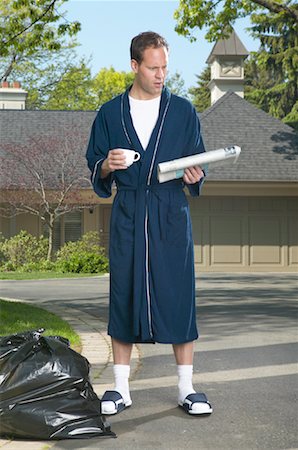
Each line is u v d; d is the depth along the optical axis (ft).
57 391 14.16
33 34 50.80
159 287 16.12
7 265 80.43
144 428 15.08
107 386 18.40
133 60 16.16
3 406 13.91
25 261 81.25
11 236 86.48
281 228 87.81
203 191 85.71
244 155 87.35
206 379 20.36
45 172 82.79
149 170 16.11
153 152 16.06
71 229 87.15
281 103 147.95
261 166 86.02
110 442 14.06
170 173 15.65
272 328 31.96
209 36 58.95
